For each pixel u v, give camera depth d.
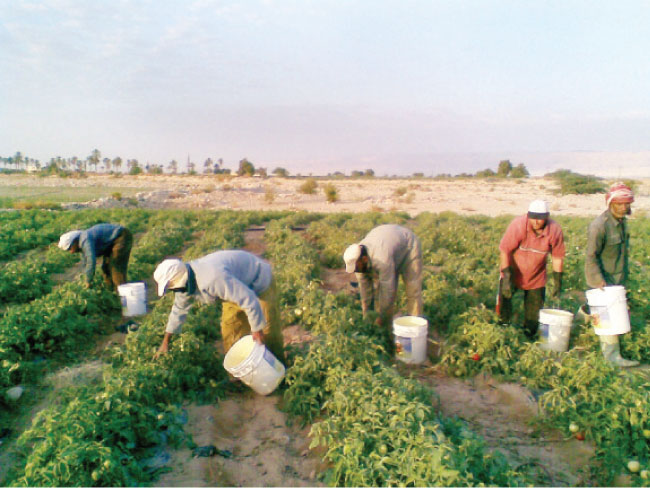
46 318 7.12
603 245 6.60
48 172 90.19
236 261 5.41
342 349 5.94
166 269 4.83
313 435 5.09
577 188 43.94
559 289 7.17
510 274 7.20
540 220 6.64
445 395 5.87
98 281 9.45
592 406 4.91
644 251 14.69
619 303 6.28
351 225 19.69
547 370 5.98
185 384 5.89
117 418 4.66
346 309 7.57
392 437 4.18
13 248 14.80
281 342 6.21
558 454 4.68
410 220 24.34
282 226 19.95
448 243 16.25
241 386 6.08
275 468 4.57
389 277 6.70
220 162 114.62
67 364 6.84
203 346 6.42
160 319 7.13
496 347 6.49
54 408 4.82
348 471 4.02
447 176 102.19
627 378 5.19
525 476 4.14
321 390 5.41
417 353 6.56
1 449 4.91
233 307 6.07
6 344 6.48
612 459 4.39
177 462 4.63
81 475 3.97
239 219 21.92
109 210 25.42
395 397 4.75
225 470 4.53
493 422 5.29
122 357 6.45
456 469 3.65
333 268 13.16
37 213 23.00
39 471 4.00
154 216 22.80
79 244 8.31
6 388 5.88
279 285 9.61
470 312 7.20
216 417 5.45
